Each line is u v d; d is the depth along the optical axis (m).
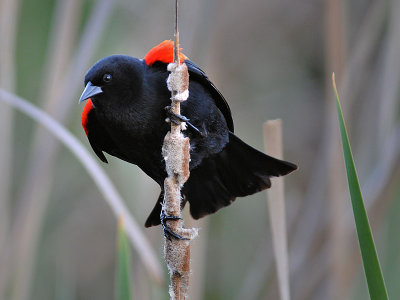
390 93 10.41
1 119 9.95
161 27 12.31
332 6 10.14
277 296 10.96
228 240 13.61
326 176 10.89
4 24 9.94
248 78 14.69
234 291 13.11
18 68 12.68
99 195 13.45
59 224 13.20
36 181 10.01
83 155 7.73
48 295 12.50
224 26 14.43
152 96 7.35
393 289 10.11
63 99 10.00
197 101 7.44
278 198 7.20
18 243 9.91
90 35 10.18
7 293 9.82
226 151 7.82
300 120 14.79
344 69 10.27
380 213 10.09
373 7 10.67
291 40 14.83
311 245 10.89
